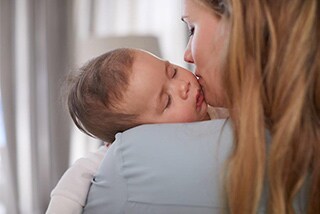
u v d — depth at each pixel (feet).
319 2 2.34
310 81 2.35
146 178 2.56
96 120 3.39
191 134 2.60
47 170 10.46
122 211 2.61
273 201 2.35
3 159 10.34
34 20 10.13
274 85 2.39
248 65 2.40
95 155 3.32
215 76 2.79
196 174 2.47
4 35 9.96
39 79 10.31
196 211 2.46
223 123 2.63
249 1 2.39
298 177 2.38
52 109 10.31
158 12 10.67
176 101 3.30
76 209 2.99
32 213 10.44
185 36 10.50
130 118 3.31
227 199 2.39
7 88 10.09
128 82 3.28
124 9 10.63
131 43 8.84
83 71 3.62
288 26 2.34
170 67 3.41
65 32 10.33
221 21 2.63
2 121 10.24
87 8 10.54
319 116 2.41
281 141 2.34
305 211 2.43
